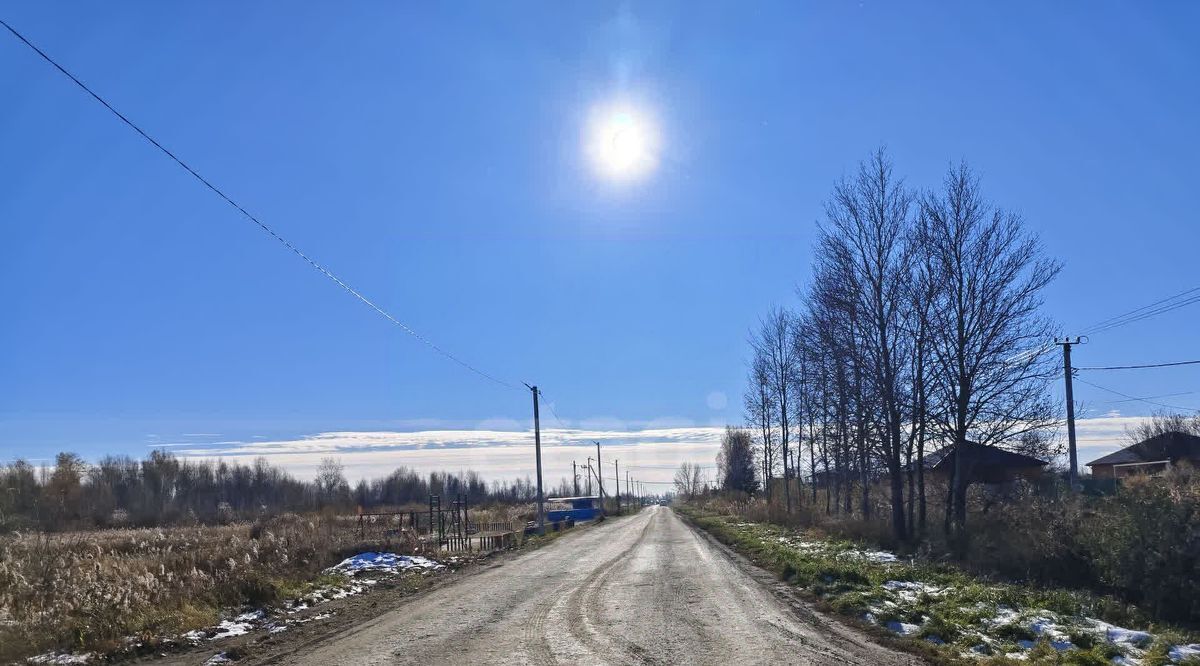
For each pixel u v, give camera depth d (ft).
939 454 112.06
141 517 217.36
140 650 39.17
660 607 48.14
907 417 92.73
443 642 38.63
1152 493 50.29
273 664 35.37
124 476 261.65
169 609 46.47
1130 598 48.98
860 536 94.32
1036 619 39.68
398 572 75.46
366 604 54.70
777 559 74.79
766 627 40.50
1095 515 57.21
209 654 38.50
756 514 165.68
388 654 36.19
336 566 77.25
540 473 147.33
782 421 158.61
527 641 37.99
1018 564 59.31
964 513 85.61
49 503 153.17
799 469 158.20
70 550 61.26
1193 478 65.87
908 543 82.74
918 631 38.22
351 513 185.78
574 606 49.47
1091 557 54.19
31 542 57.21
